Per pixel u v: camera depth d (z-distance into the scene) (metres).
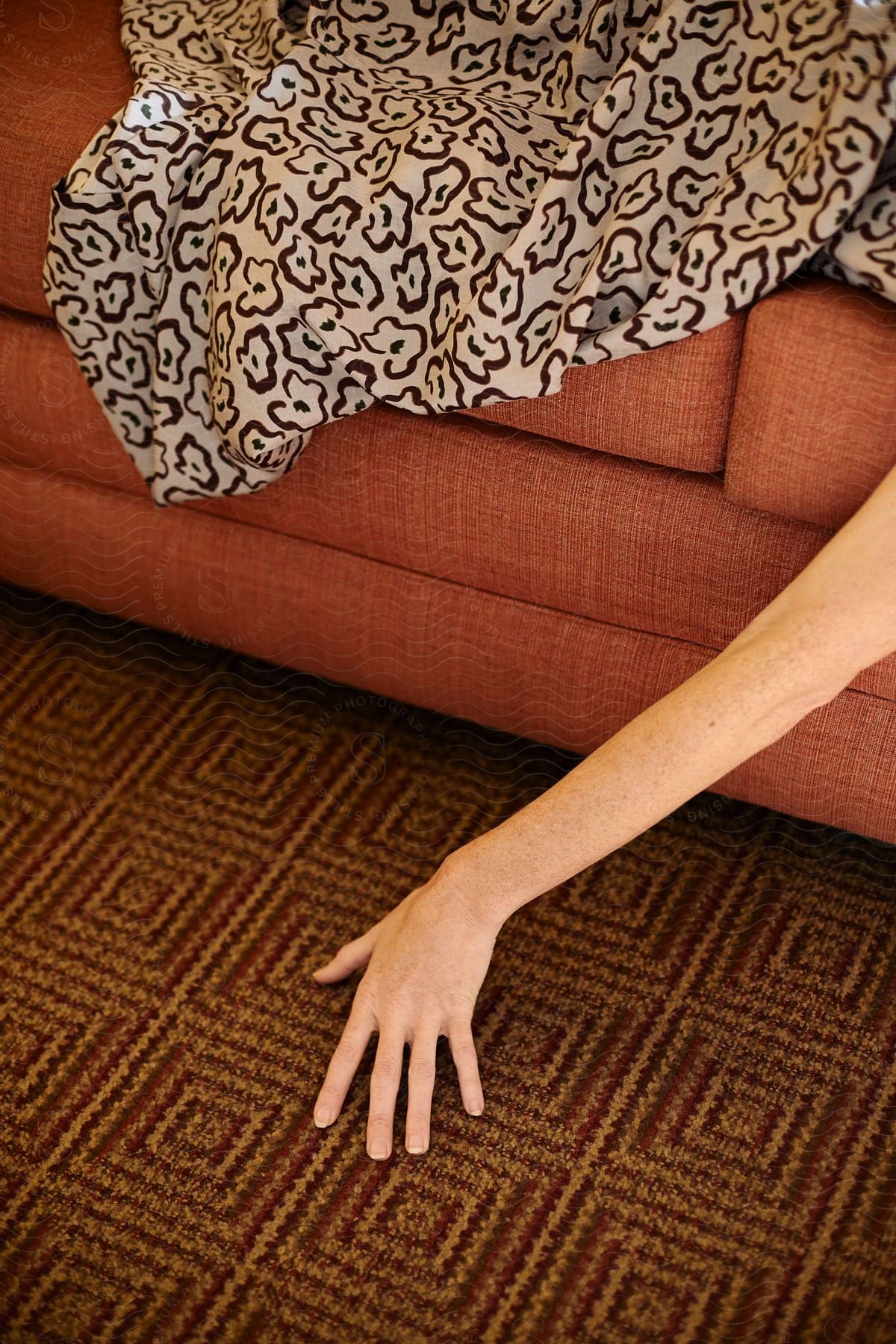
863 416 0.81
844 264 0.82
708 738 0.76
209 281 0.99
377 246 0.93
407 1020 0.88
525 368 0.90
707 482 0.94
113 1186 0.87
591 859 0.83
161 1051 0.95
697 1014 0.96
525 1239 0.84
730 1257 0.82
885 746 0.95
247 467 1.05
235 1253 0.84
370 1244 0.84
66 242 1.00
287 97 0.99
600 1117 0.90
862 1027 0.95
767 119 0.85
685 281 0.83
